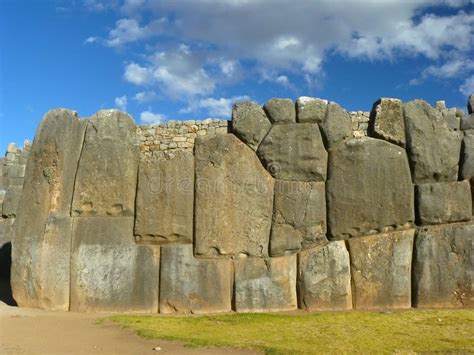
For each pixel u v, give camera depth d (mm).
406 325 7699
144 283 9234
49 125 9609
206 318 8438
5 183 15680
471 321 7867
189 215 9406
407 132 9477
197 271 9188
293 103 9711
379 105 9562
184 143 9727
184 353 6293
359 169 9367
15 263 9312
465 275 8977
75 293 9188
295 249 9273
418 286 9016
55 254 9219
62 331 7516
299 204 9359
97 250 9312
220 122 9789
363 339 6953
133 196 9578
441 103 9719
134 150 9734
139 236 9422
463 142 9461
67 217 9406
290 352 6266
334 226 9281
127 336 7203
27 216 9398
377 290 9062
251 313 8836
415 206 9336
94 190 9500
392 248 9164
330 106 9641
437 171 9320
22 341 6910
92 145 9648
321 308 9000
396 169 9367
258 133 9586
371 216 9250
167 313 9078
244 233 9305
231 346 6586
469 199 9281
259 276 9141
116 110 9820
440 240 9102
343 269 9086
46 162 9477
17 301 9281
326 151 9562
